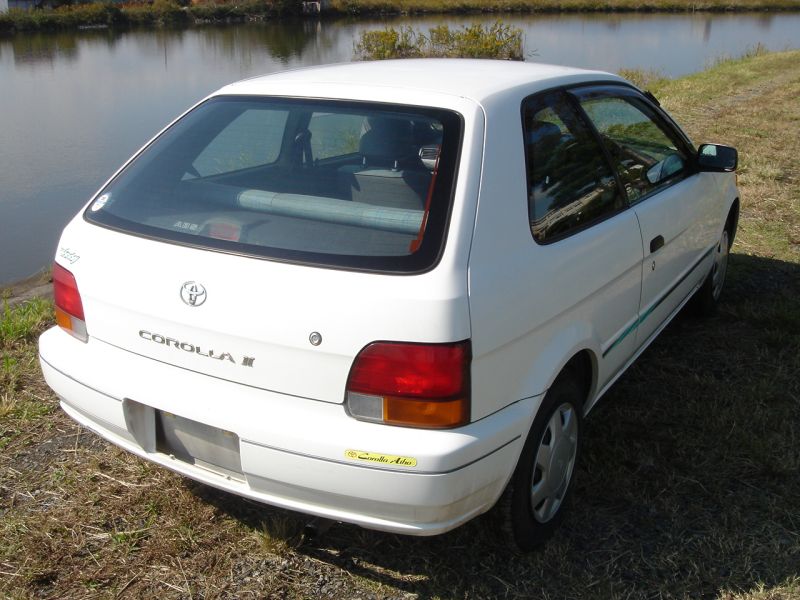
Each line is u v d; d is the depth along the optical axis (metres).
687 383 4.04
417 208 2.41
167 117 15.77
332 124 2.76
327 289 2.27
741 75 16.98
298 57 27.67
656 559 2.80
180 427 2.56
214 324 2.39
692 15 50.31
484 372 2.34
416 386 2.21
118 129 14.49
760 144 9.75
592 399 3.20
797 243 6.23
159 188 2.79
